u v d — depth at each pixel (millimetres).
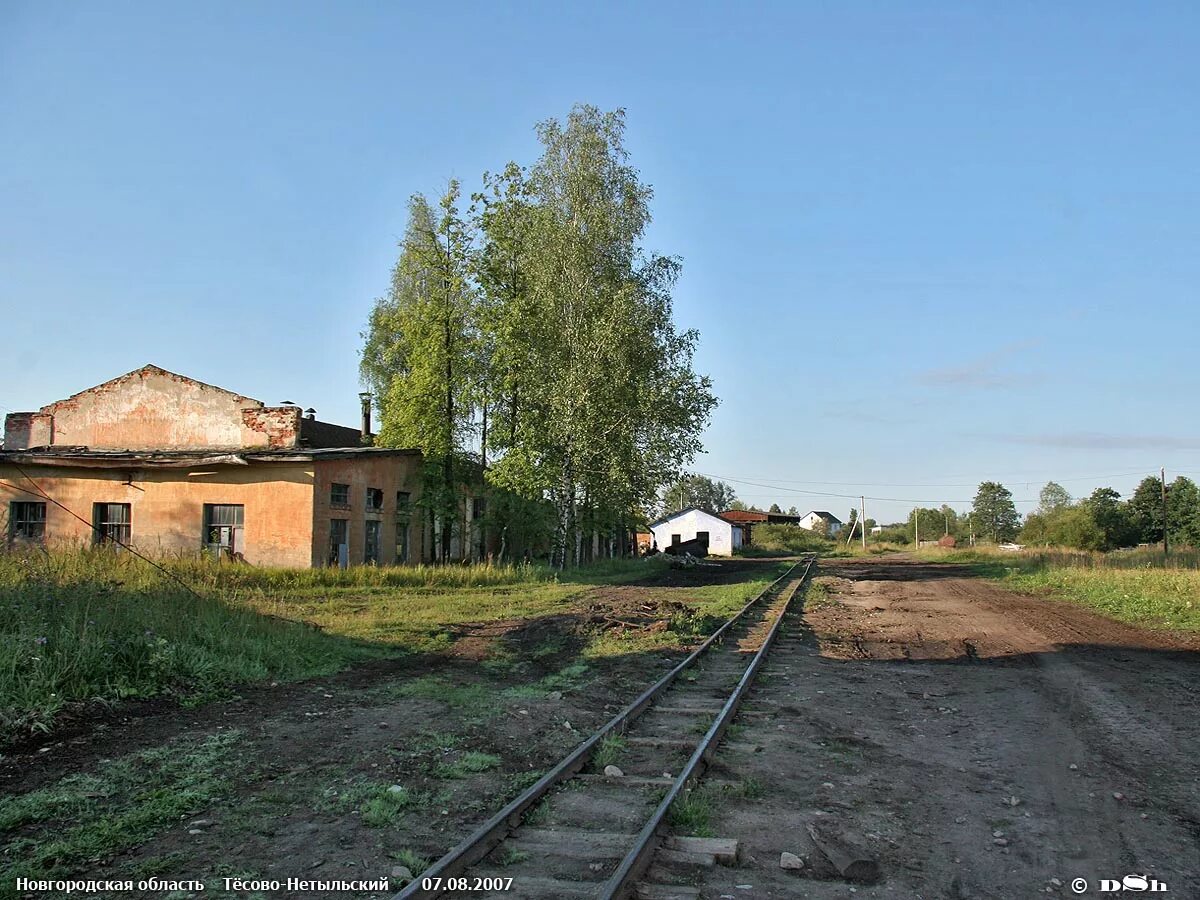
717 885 4688
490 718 8414
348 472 26875
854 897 4602
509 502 34625
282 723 7945
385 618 15281
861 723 8750
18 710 7254
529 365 30188
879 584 31141
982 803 6191
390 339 42000
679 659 12461
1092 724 8594
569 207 30969
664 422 30641
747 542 88312
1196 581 22906
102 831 5184
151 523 25516
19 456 25547
